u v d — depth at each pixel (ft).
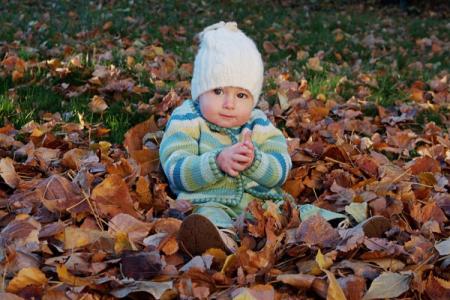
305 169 10.55
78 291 6.46
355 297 6.86
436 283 7.07
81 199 8.30
